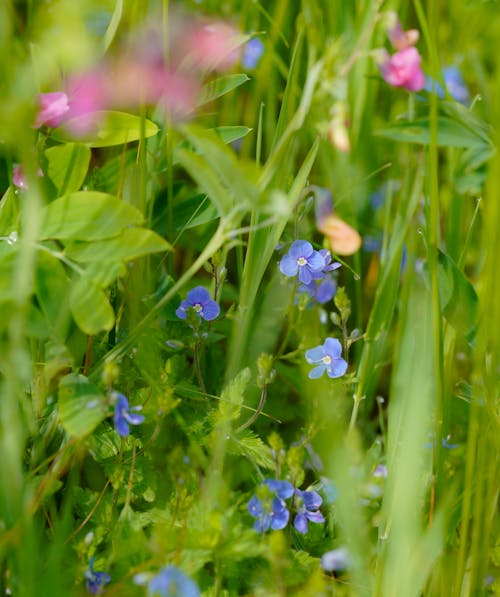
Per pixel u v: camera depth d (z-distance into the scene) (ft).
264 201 2.12
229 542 2.16
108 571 2.19
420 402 2.17
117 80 2.31
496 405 2.21
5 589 2.15
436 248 2.19
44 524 2.22
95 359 2.30
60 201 2.19
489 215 2.17
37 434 2.24
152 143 2.38
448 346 2.28
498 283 2.17
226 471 2.29
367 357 2.29
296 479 2.20
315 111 2.29
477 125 2.27
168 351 2.36
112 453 2.28
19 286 2.09
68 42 2.30
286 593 2.21
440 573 2.19
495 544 2.25
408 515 2.13
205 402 2.33
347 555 2.16
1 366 2.16
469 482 2.17
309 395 2.29
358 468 2.22
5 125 2.09
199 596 2.15
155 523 2.23
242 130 2.37
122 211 2.19
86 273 2.17
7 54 2.19
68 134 2.27
